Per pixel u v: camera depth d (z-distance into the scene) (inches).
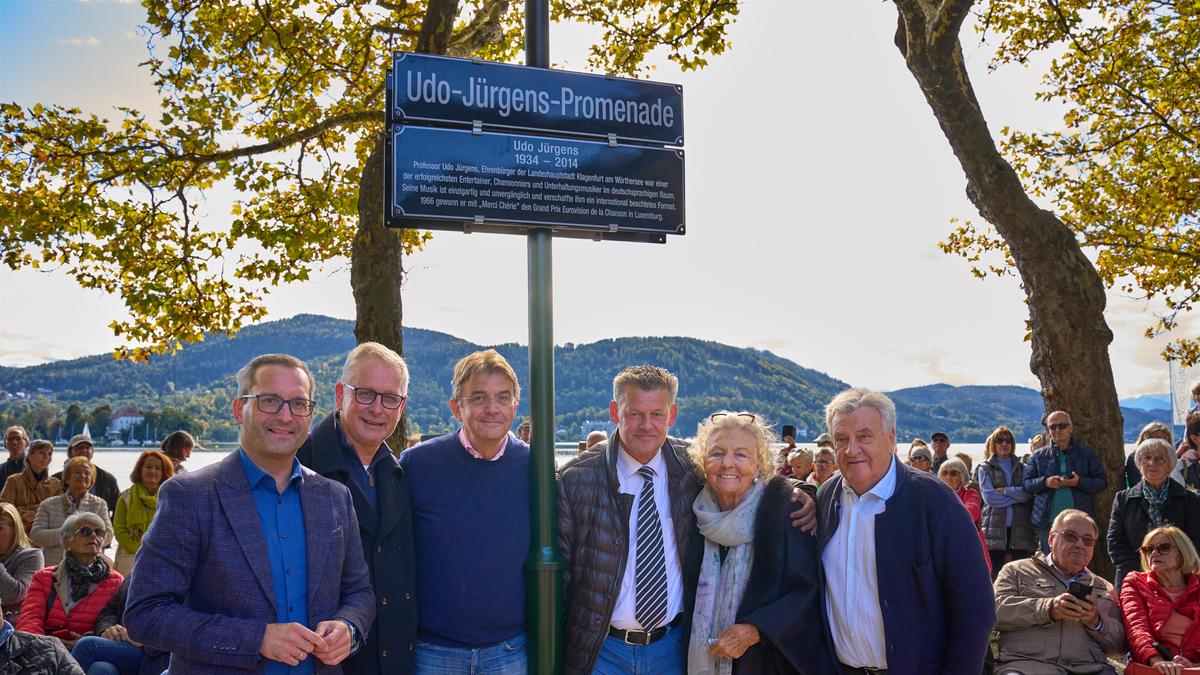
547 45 156.5
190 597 117.2
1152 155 582.2
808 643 139.7
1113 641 216.2
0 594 236.8
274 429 120.2
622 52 432.8
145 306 446.9
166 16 406.6
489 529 141.7
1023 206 387.9
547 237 151.3
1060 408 379.2
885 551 135.9
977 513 343.0
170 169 426.0
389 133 143.6
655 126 158.2
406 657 136.4
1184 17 512.4
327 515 125.5
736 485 141.9
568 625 144.2
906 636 134.0
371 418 139.4
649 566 143.5
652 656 142.3
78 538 234.8
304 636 113.1
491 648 139.8
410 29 449.4
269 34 420.8
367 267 386.0
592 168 153.6
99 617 236.1
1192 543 233.5
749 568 142.9
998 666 212.1
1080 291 380.2
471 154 147.3
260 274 494.9
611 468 147.2
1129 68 533.3
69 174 426.6
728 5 394.9
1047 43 485.4
